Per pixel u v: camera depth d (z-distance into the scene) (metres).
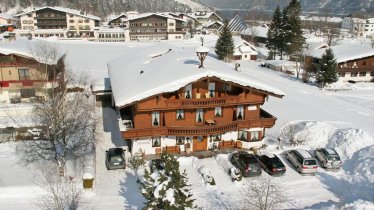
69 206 25.17
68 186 27.31
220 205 26.11
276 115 45.34
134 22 129.50
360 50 72.81
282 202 26.47
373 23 184.62
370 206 24.36
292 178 30.34
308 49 84.06
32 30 128.38
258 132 35.25
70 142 33.03
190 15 185.38
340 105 52.66
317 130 38.38
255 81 32.53
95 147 34.00
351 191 28.09
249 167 29.86
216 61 43.44
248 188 28.50
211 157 33.62
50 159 31.31
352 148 34.38
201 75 30.27
